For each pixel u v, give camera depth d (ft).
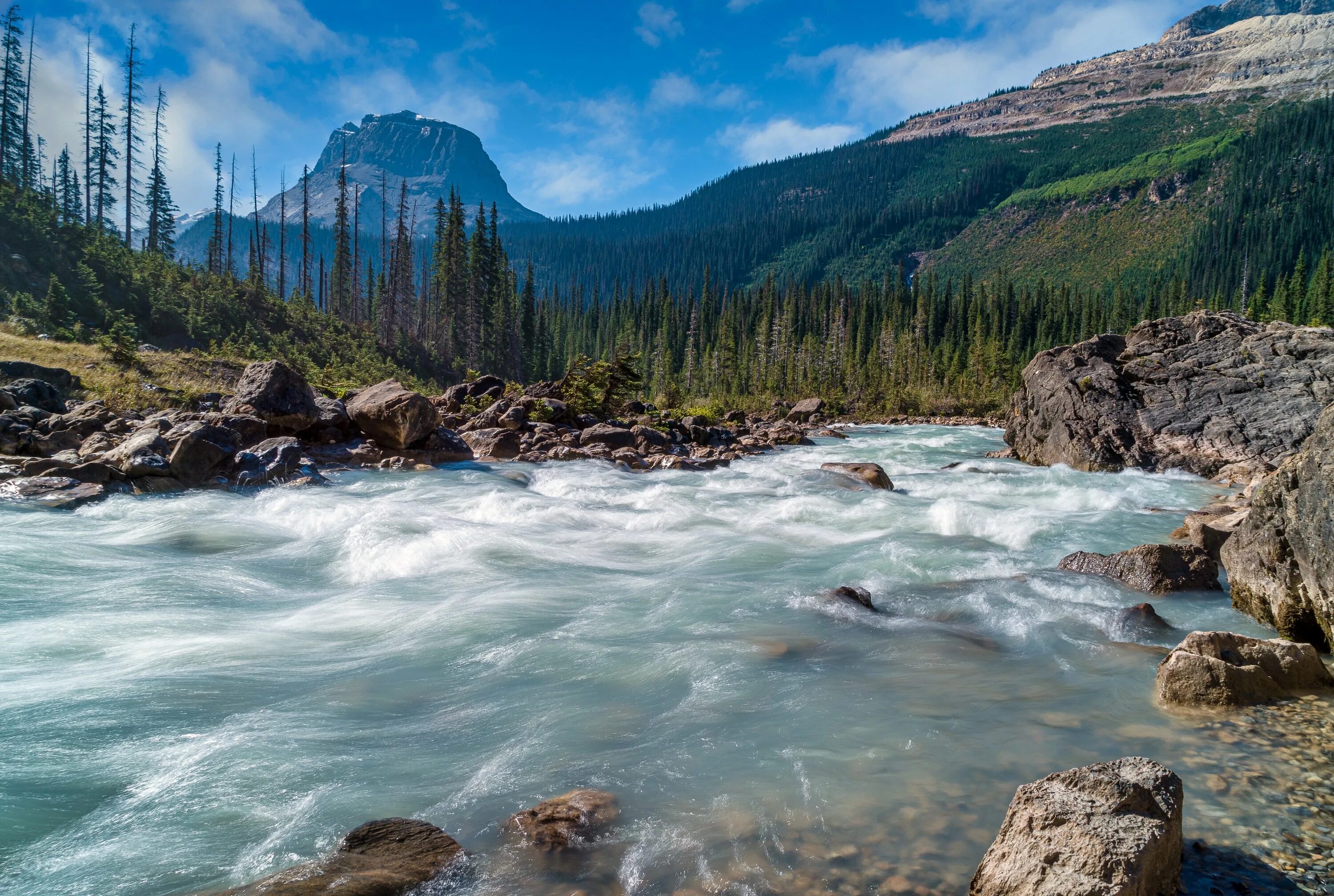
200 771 16.78
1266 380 80.43
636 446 92.68
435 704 20.66
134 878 13.10
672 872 12.97
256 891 11.60
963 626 27.40
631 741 18.25
